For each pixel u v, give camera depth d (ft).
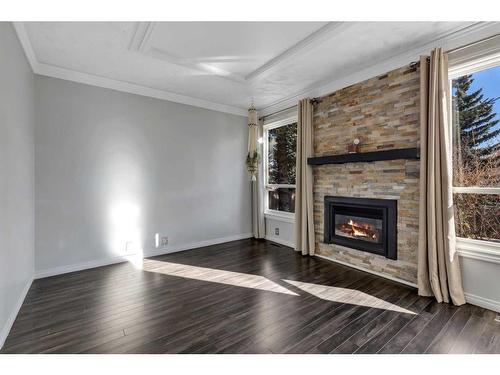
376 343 6.20
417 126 9.26
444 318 7.29
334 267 11.67
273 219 16.52
